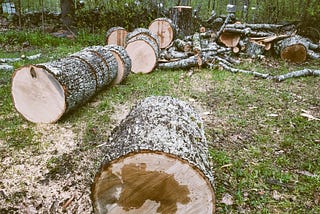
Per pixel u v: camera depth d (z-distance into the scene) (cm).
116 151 209
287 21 943
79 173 307
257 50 783
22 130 385
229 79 625
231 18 917
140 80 607
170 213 206
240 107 483
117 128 274
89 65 461
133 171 200
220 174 309
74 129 392
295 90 569
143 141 211
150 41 656
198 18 998
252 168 320
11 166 315
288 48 771
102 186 204
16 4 1133
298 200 276
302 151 358
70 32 1018
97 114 437
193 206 204
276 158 342
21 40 903
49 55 770
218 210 261
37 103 396
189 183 200
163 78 620
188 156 206
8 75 587
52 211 260
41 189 285
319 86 595
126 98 503
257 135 392
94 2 1045
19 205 265
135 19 1002
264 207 265
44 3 1302
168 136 224
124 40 871
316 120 439
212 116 448
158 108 273
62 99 388
